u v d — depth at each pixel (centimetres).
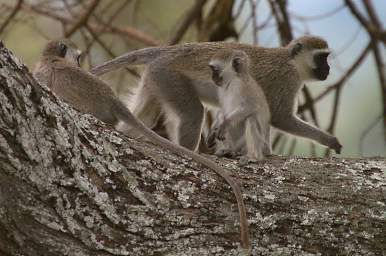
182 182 848
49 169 757
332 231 858
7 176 727
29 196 742
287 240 845
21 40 1585
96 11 1692
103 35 1670
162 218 813
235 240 827
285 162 937
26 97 750
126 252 783
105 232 780
